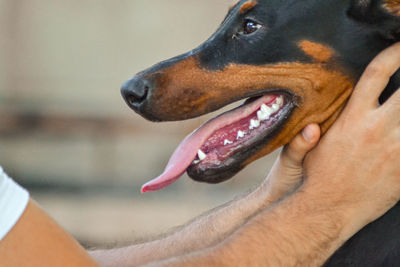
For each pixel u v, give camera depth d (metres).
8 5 16.27
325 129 4.47
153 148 14.70
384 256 4.33
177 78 4.42
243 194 5.18
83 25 16.55
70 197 13.27
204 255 3.92
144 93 4.41
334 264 4.45
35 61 16.41
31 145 14.45
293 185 4.57
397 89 4.28
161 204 12.59
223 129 4.50
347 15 4.36
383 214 4.36
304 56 4.38
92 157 14.54
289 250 4.00
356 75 4.40
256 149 4.48
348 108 4.23
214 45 4.49
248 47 4.43
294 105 4.44
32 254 3.11
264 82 4.43
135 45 16.56
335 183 4.14
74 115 14.45
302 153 4.42
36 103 15.33
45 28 16.47
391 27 4.32
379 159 4.12
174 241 4.73
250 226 4.07
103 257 4.71
